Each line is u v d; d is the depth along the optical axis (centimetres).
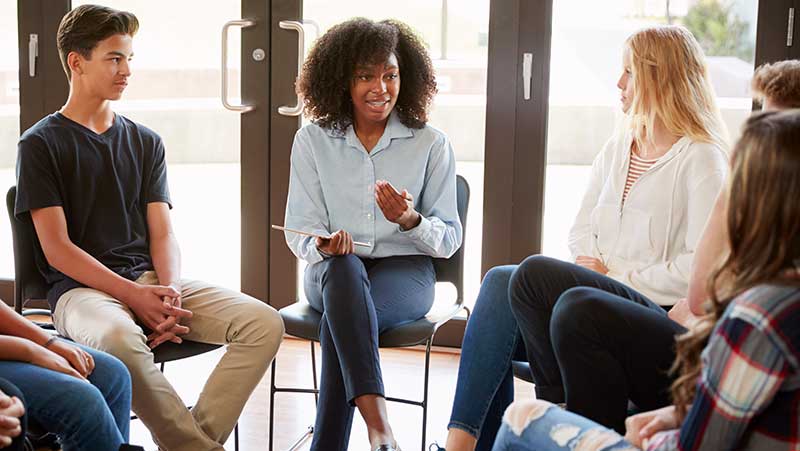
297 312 276
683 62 247
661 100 248
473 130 371
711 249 198
